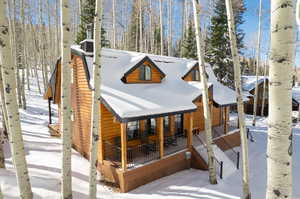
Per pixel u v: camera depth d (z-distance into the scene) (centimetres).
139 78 1177
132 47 3762
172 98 1073
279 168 244
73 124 1193
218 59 2302
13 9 1691
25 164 525
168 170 976
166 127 1241
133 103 901
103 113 950
